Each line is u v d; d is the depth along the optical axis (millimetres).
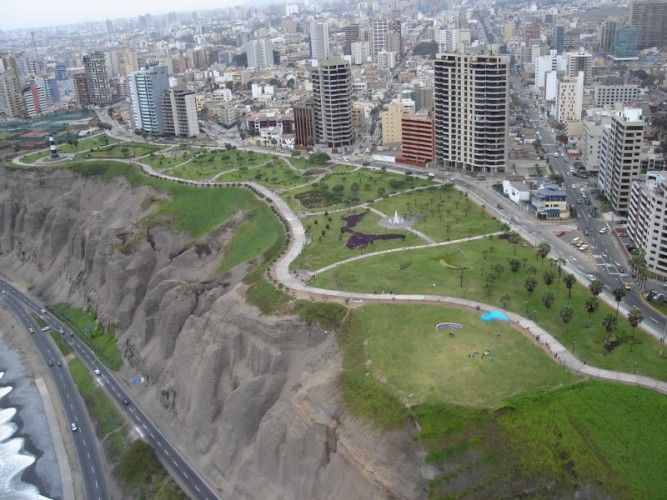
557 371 153000
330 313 184000
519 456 132750
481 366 155250
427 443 137750
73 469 199500
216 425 192875
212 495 176500
